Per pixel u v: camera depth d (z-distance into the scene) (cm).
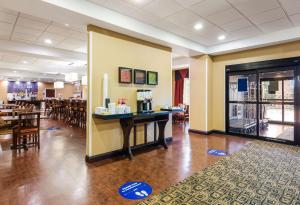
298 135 501
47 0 291
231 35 522
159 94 520
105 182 292
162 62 527
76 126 786
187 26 459
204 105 648
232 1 341
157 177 310
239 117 622
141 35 441
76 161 383
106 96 391
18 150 450
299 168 344
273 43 515
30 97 1639
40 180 296
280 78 539
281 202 237
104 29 397
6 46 575
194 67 677
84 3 333
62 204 233
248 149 468
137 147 461
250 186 278
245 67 589
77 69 1098
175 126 814
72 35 532
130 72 443
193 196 251
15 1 287
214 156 415
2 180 295
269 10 377
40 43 609
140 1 340
